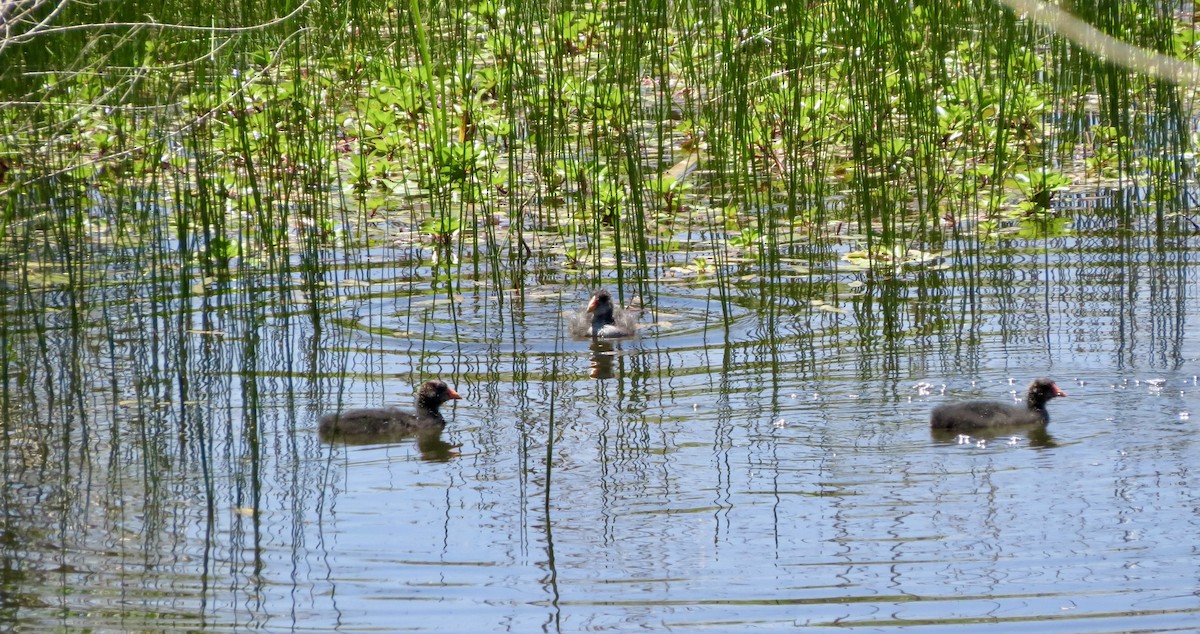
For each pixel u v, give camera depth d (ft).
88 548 48.75
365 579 45.83
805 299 82.74
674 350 73.56
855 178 96.78
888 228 95.71
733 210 101.14
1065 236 94.84
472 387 67.56
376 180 111.34
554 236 98.27
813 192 102.78
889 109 99.45
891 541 47.75
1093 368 66.90
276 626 42.60
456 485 54.03
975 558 46.29
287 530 49.96
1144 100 109.29
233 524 50.60
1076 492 51.55
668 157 114.52
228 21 88.22
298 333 76.89
